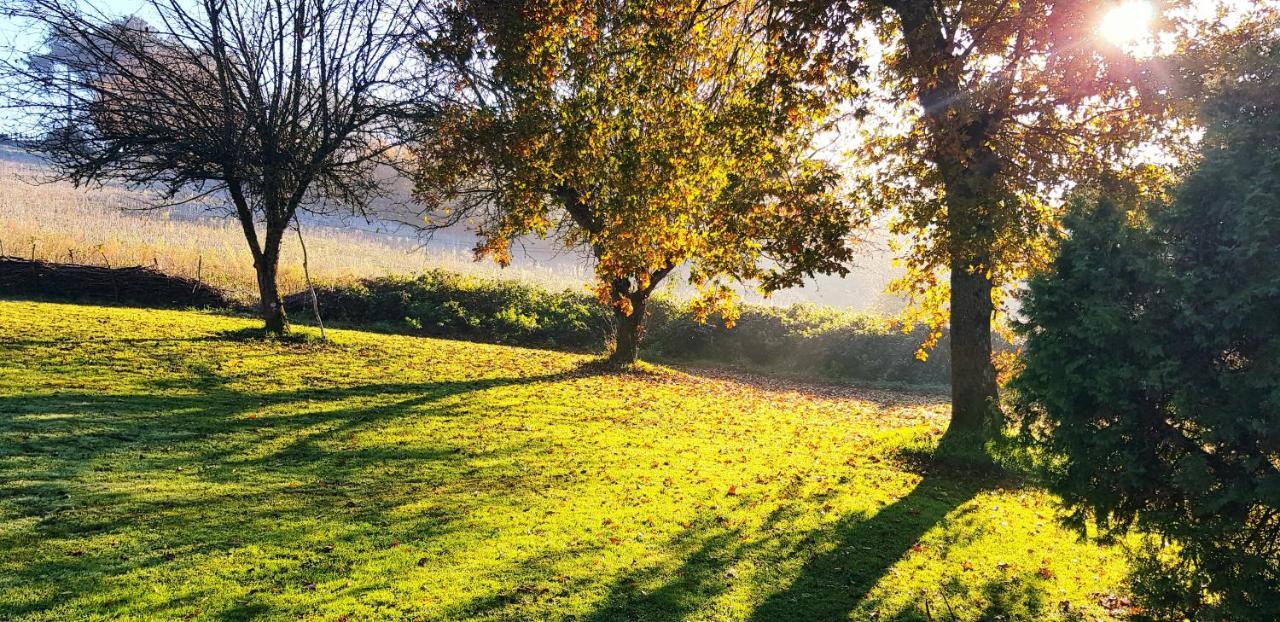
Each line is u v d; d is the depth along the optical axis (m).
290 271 25.00
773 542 6.64
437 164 14.73
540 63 10.38
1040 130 9.72
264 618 4.58
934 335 13.32
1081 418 4.61
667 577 5.71
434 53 12.09
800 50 8.92
